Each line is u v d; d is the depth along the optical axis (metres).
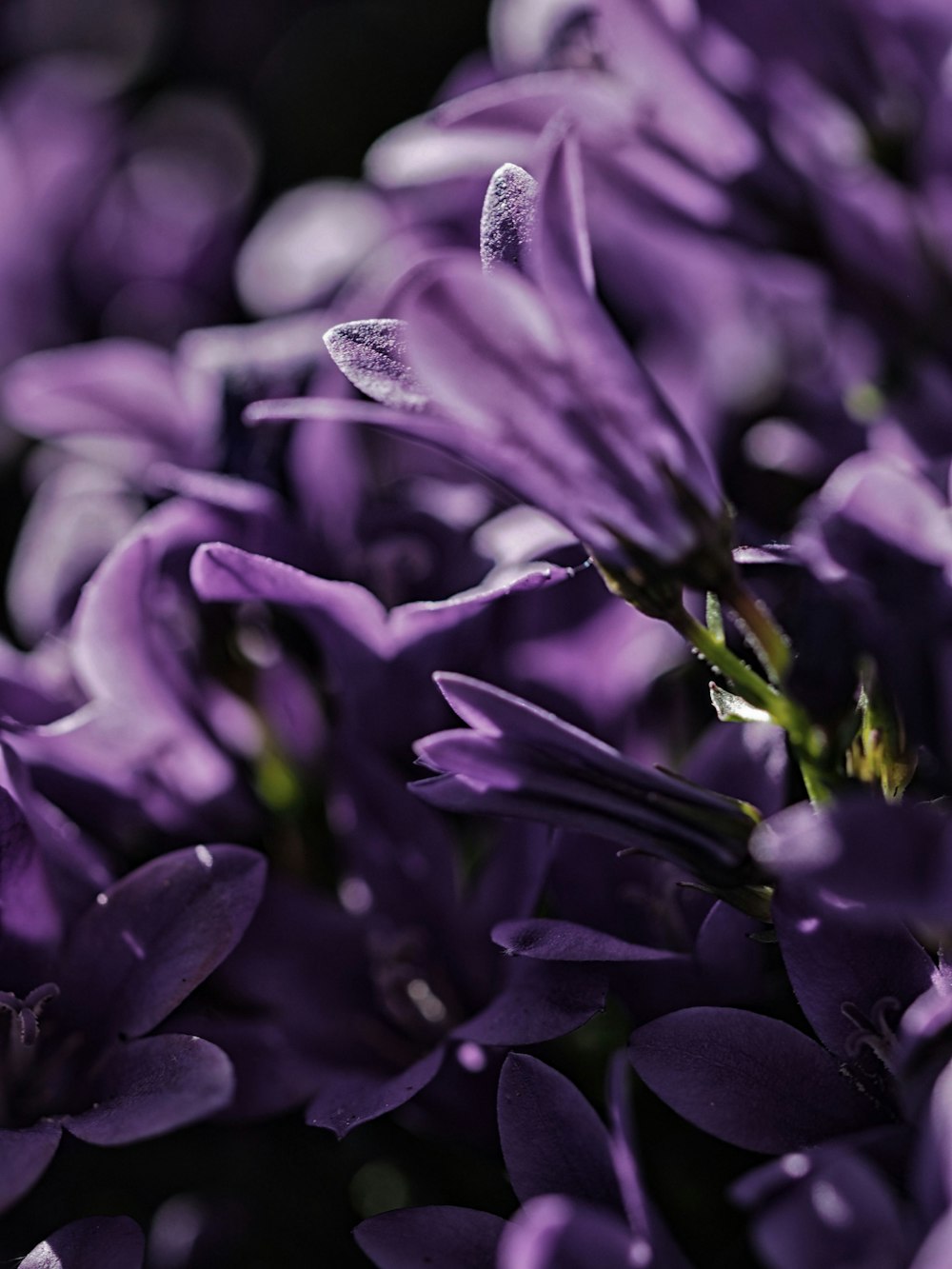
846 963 0.16
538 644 0.18
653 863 0.17
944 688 0.16
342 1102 0.16
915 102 0.21
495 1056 0.17
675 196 0.20
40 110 0.30
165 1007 0.16
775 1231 0.14
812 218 0.20
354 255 0.22
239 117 0.31
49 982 0.17
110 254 0.27
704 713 0.19
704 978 0.17
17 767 0.17
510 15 0.23
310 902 0.18
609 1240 0.14
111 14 0.34
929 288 0.20
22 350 0.27
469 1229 0.16
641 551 0.16
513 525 0.18
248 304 0.23
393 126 0.29
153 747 0.19
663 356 0.22
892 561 0.16
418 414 0.15
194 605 0.19
